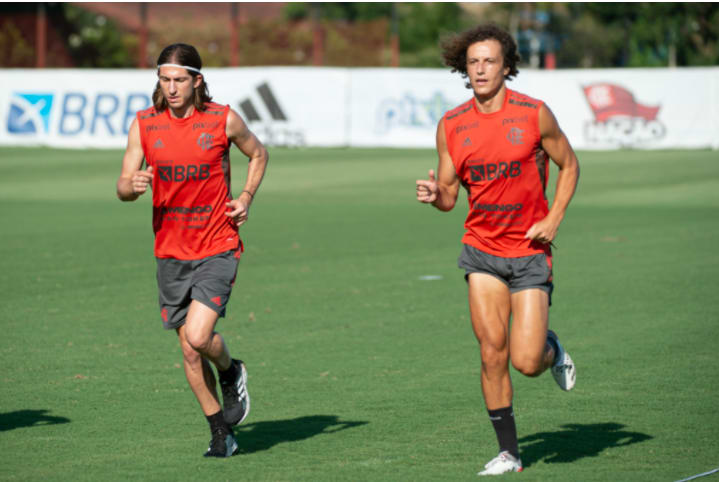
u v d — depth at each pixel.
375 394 25.12
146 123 20.36
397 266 46.69
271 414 23.48
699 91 116.50
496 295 18.98
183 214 20.41
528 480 18.33
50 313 35.97
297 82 129.12
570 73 120.31
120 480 18.64
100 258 49.94
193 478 18.73
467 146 18.86
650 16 198.12
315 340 31.53
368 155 118.69
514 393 25.14
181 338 20.89
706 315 34.66
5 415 23.25
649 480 18.28
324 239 56.94
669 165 102.00
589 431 21.72
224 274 20.25
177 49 19.95
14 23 194.38
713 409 23.28
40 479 18.69
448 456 20.02
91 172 103.75
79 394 25.16
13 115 134.38
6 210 74.38
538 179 18.89
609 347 29.97
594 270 44.94
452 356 29.25
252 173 21.09
